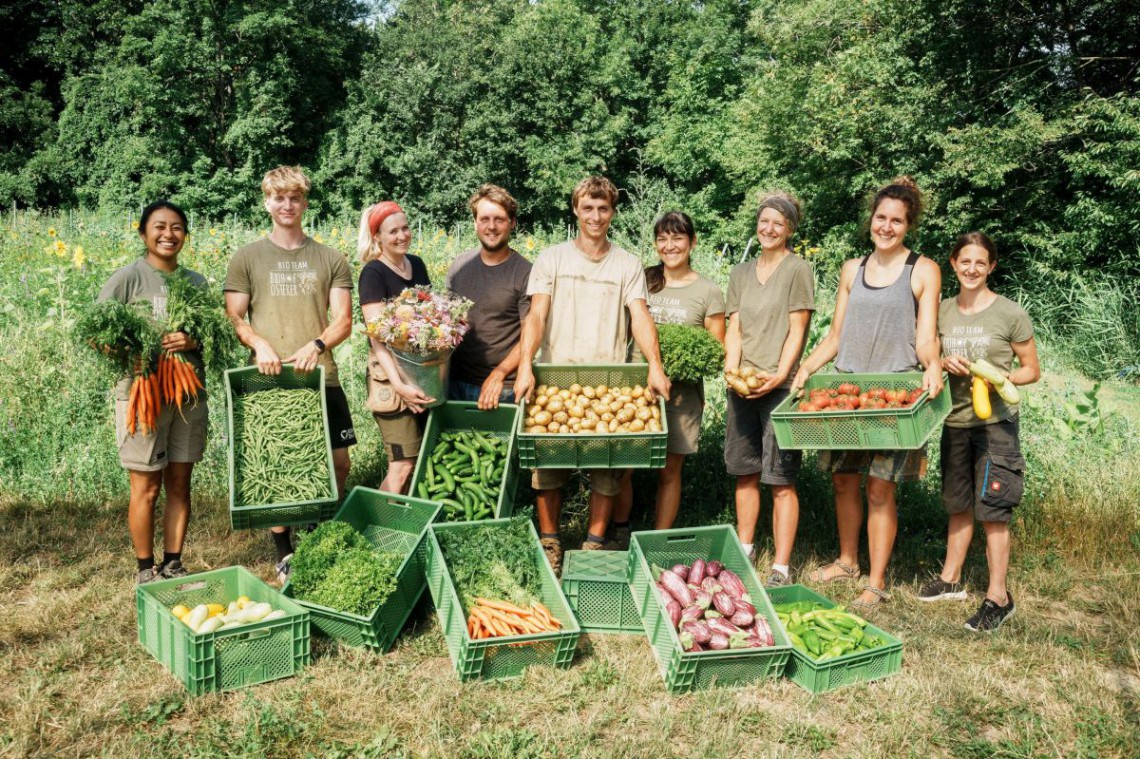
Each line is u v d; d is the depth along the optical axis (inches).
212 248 479.8
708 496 251.9
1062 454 260.7
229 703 146.1
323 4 1456.7
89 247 511.5
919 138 701.9
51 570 193.9
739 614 163.6
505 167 1325.0
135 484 181.5
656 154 1168.2
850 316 192.4
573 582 178.7
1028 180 674.2
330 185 1347.2
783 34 856.9
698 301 207.6
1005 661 167.2
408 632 173.2
